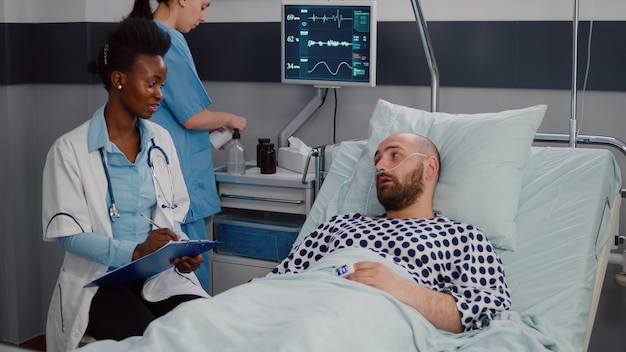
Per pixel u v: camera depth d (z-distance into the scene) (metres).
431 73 2.67
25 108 3.23
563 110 2.76
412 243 1.98
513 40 2.76
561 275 2.01
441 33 2.86
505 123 2.27
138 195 2.13
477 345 1.72
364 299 1.67
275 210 2.79
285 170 2.90
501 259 2.11
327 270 1.88
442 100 2.92
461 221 2.17
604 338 2.79
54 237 2.06
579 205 2.17
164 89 2.56
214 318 1.58
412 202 2.15
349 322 1.58
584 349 1.91
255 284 1.79
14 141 3.19
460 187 2.20
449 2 2.86
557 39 2.71
